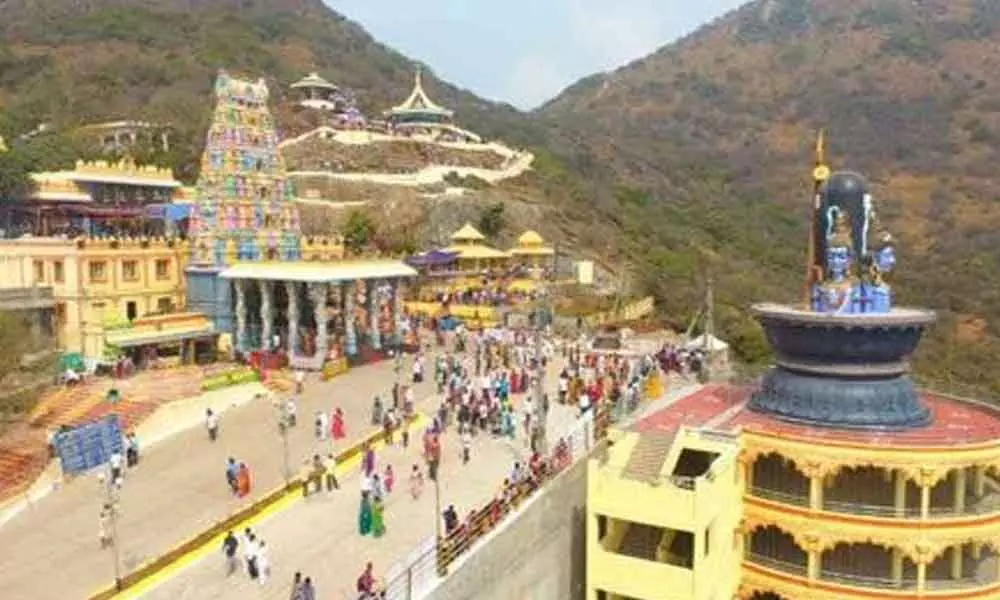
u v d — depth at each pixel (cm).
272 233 6600
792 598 3509
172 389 4909
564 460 3622
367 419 4591
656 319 8862
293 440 4278
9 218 6762
